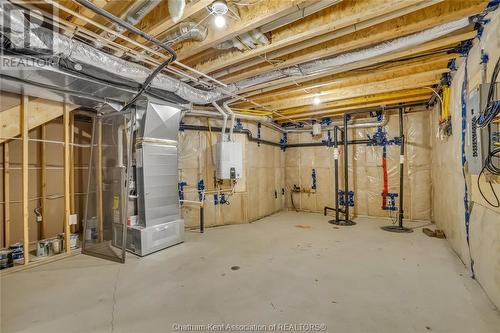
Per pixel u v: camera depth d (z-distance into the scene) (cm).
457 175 294
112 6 193
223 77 331
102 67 244
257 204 548
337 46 253
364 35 239
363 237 392
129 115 346
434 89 366
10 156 342
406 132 507
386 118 517
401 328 171
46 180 375
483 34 211
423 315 185
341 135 578
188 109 390
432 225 460
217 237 401
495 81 182
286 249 339
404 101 449
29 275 262
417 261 288
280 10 187
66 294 222
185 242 374
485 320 177
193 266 282
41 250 313
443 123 340
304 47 251
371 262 288
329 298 211
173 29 223
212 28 224
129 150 313
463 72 265
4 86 263
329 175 598
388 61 289
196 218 468
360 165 557
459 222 290
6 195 327
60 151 394
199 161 476
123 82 285
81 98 307
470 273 251
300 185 638
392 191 522
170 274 262
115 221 349
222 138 452
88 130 427
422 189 491
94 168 388
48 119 318
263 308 197
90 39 231
